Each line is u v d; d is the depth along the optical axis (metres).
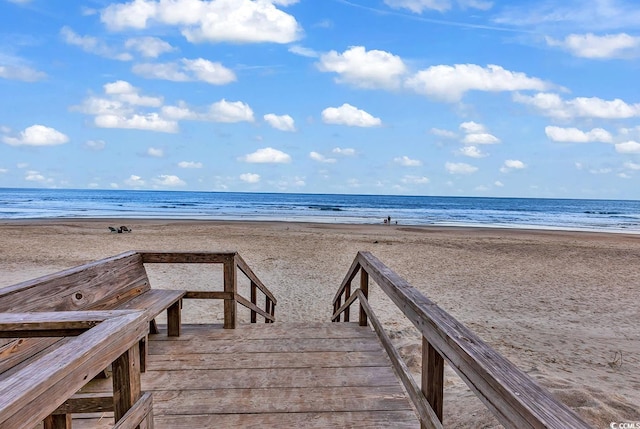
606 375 5.01
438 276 11.20
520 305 8.62
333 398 2.83
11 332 1.55
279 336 4.07
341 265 12.38
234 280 4.27
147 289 4.16
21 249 13.62
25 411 0.97
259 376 3.16
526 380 1.12
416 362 4.80
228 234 19.11
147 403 1.73
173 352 3.64
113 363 1.60
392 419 2.58
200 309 7.77
